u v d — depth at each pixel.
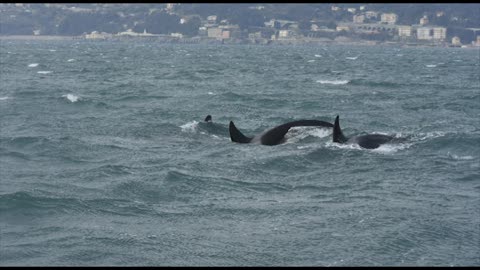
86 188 57.72
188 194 56.38
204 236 45.41
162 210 51.38
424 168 66.88
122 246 43.41
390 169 66.44
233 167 67.12
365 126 99.56
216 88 172.25
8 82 185.00
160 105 125.81
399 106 128.12
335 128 77.62
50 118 103.94
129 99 138.25
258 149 76.62
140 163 69.19
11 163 69.12
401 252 42.41
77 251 42.44
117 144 80.50
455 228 46.78
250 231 46.41
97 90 161.62
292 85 187.00
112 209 51.31
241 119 107.38
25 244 43.50
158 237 45.09
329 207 52.28
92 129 92.25
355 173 64.75
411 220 48.50
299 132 81.38
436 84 196.00
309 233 45.91
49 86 171.62
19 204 51.56
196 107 122.25
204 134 88.44
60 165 68.38
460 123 103.81
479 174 64.38
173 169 65.69
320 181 61.59
